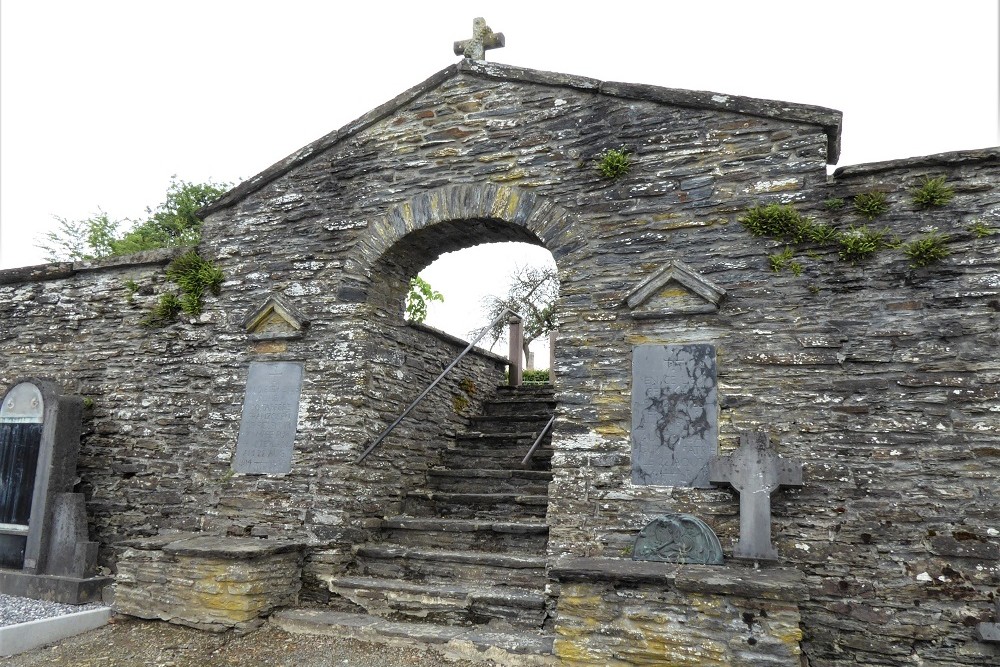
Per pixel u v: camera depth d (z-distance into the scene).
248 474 7.27
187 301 7.97
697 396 5.94
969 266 5.50
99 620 6.34
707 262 6.14
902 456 5.38
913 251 5.58
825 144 6.05
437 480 8.42
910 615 5.14
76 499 7.28
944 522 5.20
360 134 7.69
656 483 5.90
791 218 5.89
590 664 4.95
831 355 5.68
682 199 6.33
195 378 7.80
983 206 5.55
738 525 5.62
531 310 19.58
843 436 5.54
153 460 7.87
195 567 6.19
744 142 6.25
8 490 7.56
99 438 8.26
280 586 6.43
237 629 5.95
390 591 6.25
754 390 5.81
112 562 7.73
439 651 5.49
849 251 5.73
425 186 7.27
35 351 8.94
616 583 5.00
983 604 5.02
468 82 7.36
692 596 4.82
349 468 6.95
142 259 8.48
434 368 9.04
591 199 6.61
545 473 7.98
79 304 8.85
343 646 5.67
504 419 9.78
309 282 7.53
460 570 6.50
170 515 7.58
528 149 6.96
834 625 5.28
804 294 5.84
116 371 8.39
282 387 7.37
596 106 6.79
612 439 6.09
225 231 8.09
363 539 7.04
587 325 6.38
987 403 5.27
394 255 7.47
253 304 7.73
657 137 6.52
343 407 7.10
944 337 5.46
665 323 6.17
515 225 6.92
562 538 6.02
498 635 5.53
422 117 7.46
